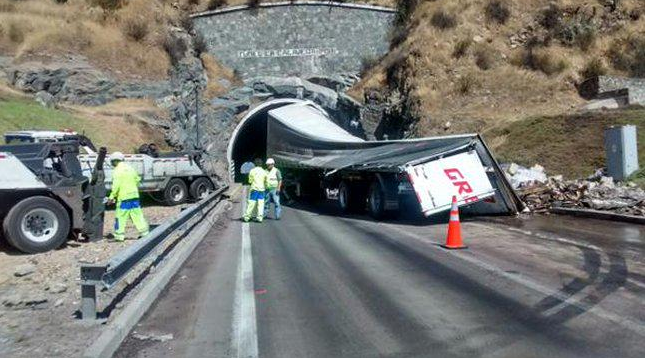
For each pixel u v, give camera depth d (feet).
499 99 132.87
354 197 72.95
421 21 160.56
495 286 30.50
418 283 31.60
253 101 154.61
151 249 32.24
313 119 103.71
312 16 164.76
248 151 183.11
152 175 82.84
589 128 97.40
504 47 146.41
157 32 155.33
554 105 126.11
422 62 146.51
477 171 60.49
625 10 145.38
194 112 145.48
